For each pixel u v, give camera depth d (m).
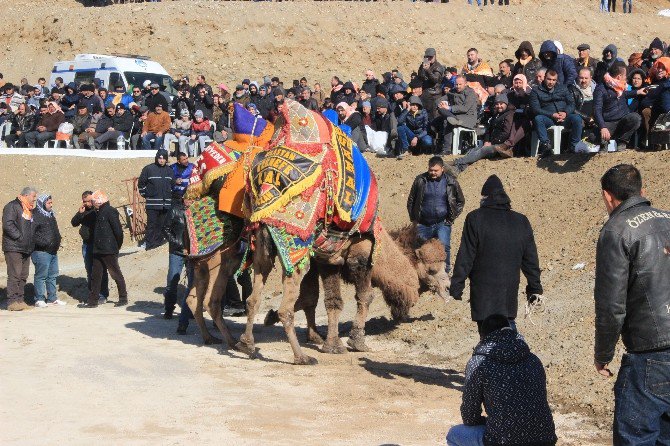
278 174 11.62
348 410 9.77
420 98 21.50
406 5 42.09
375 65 40.00
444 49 40.41
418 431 8.98
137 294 19.33
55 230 18.50
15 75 41.00
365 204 12.38
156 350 12.90
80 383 10.77
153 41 40.41
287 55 40.06
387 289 13.16
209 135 26.59
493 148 18.58
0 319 15.88
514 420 6.25
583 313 12.43
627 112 17.22
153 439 8.50
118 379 11.02
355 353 12.98
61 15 42.69
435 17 41.88
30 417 9.21
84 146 27.44
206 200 12.95
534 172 17.48
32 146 27.34
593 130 17.66
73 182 25.73
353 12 41.47
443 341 13.09
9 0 46.66
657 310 6.32
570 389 10.59
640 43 42.31
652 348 6.34
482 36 41.38
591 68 20.19
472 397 6.48
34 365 11.70
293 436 8.70
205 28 40.66
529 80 19.73
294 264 11.69
